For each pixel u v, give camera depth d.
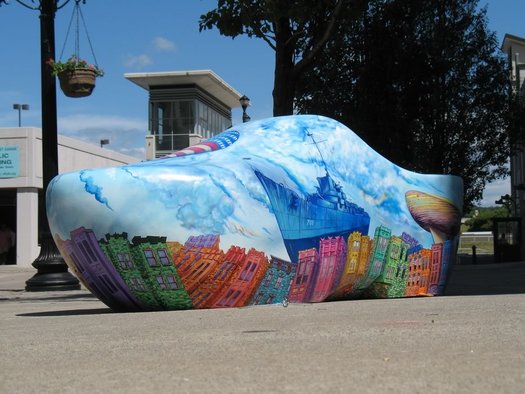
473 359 4.99
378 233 10.90
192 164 9.52
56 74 13.04
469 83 24.86
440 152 24.59
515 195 43.44
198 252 8.89
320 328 6.84
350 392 4.05
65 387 4.37
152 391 4.19
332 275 10.10
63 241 8.93
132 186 8.73
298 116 11.09
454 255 12.20
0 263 30.47
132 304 9.16
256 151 10.29
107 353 5.64
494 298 10.70
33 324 8.20
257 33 13.83
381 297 11.22
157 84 39.25
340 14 13.96
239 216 9.18
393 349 5.46
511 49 44.81
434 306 9.20
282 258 9.50
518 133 25.61
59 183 8.83
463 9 24.39
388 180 11.38
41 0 16.67
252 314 8.34
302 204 9.83
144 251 8.74
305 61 14.16
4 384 4.52
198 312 8.72
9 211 31.41
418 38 24.00
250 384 4.31
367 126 22.84
